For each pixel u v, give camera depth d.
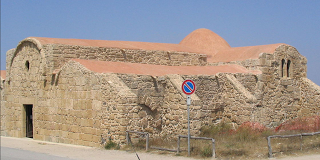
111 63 23.44
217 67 28.00
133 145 18.56
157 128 21.78
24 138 26.05
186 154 16.28
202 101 23.81
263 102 27.05
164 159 15.52
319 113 28.91
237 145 17.73
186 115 20.89
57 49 23.50
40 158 16.20
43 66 23.64
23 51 25.98
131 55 26.64
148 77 21.73
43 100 24.25
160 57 28.19
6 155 17.27
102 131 19.75
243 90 24.39
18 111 26.62
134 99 19.23
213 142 15.65
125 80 20.75
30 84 25.41
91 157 16.36
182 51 29.73
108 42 27.23
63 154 17.39
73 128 21.86
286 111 29.05
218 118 24.84
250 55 28.97
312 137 19.95
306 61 31.02
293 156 15.71
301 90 30.34
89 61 22.58
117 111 18.92
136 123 19.30
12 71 27.28
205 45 35.41
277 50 28.45
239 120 24.25
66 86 22.47
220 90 25.16
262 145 17.95
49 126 23.78
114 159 15.74
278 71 28.50
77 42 25.06
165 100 22.31
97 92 20.20
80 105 21.39
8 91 27.73
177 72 24.16
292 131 22.48
